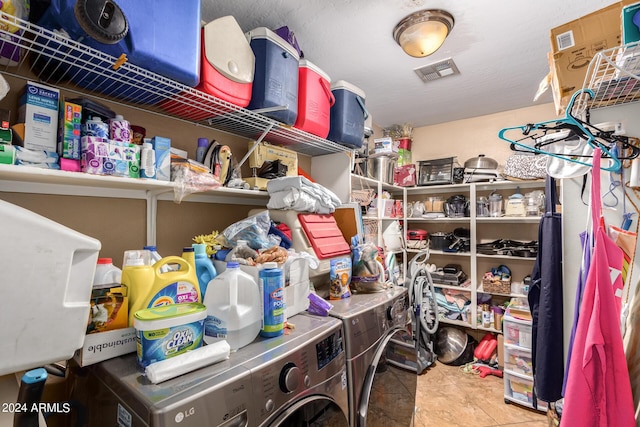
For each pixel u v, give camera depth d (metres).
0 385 0.75
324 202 1.60
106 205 1.21
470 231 3.04
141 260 0.95
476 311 2.98
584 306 0.83
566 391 0.83
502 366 2.71
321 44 1.89
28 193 1.03
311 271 1.40
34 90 0.87
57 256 0.66
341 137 1.90
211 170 1.39
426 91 2.57
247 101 1.35
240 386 0.74
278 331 1.00
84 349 0.77
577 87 1.19
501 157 3.09
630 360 0.85
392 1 1.52
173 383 0.70
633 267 1.14
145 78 1.06
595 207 0.86
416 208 3.34
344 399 1.09
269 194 1.58
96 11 0.76
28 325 0.63
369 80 2.36
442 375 2.68
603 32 1.13
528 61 2.08
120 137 1.02
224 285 0.93
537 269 1.80
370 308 1.31
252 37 1.41
